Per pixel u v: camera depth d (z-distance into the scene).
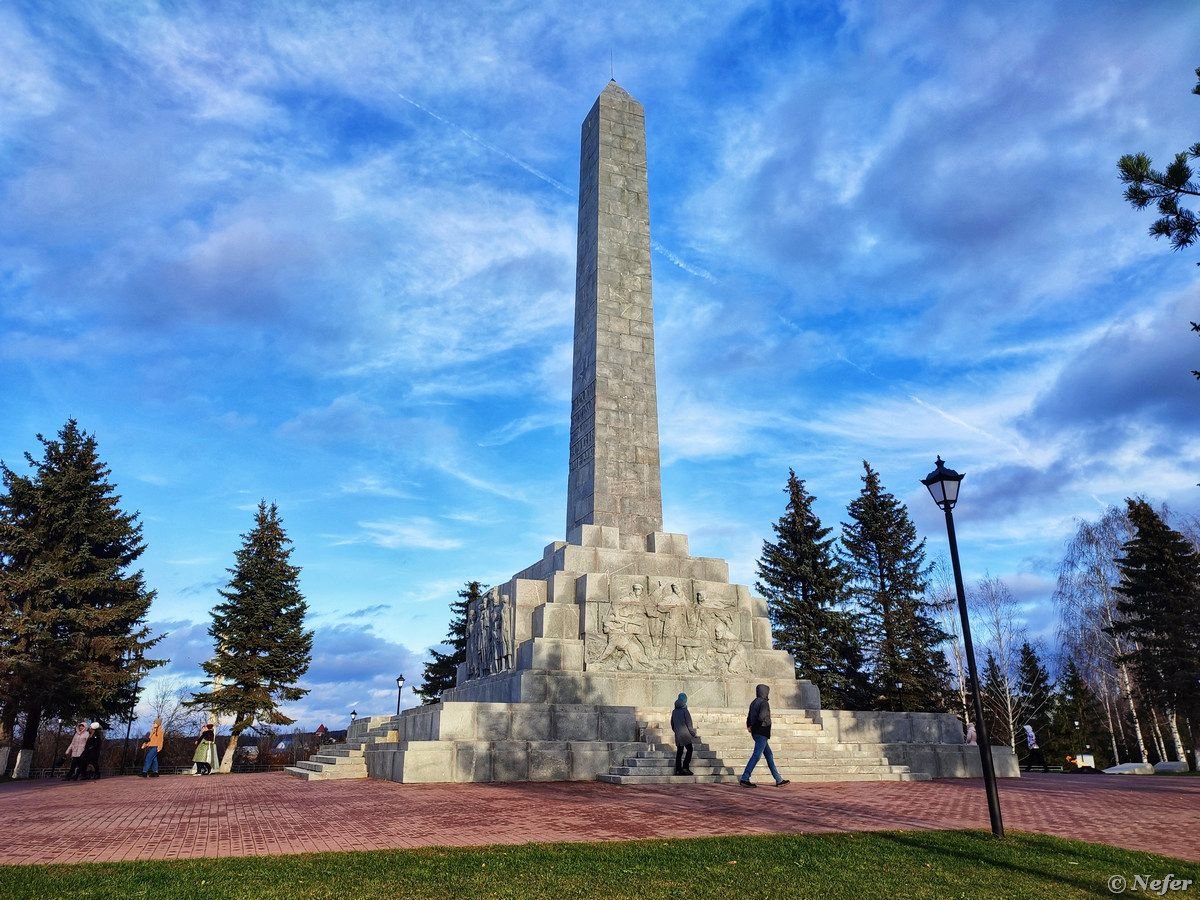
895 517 53.97
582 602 28.20
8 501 41.34
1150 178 14.23
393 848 11.44
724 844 11.73
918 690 49.66
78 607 41.62
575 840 12.23
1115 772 33.56
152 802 18.27
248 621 49.88
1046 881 9.81
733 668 28.89
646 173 36.16
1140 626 44.72
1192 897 9.20
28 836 12.88
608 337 33.09
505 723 23.31
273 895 8.55
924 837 12.48
